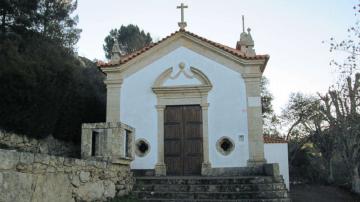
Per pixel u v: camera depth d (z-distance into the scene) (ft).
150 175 48.47
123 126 36.29
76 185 27.71
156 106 50.70
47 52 47.32
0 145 37.99
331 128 90.22
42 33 57.41
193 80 51.01
